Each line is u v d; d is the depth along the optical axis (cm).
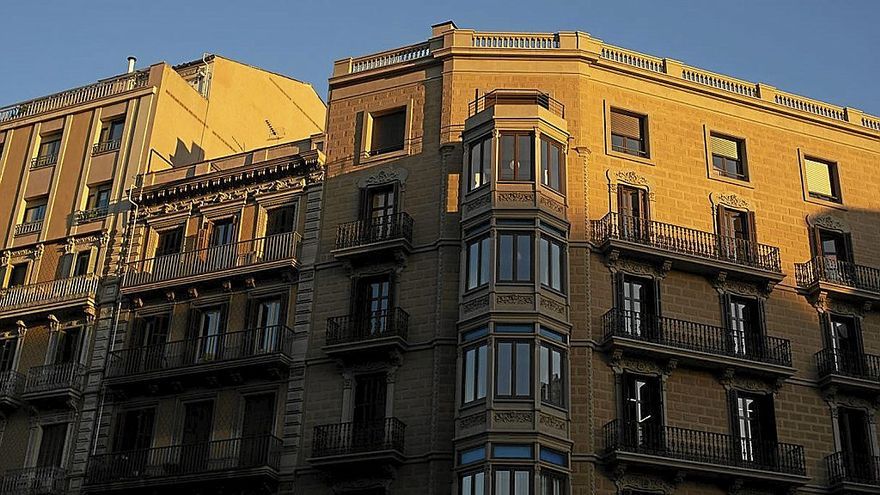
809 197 4481
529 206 3872
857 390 4097
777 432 3938
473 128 4106
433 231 4097
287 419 3981
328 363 4025
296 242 4312
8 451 4400
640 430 3753
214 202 4606
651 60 4519
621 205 4166
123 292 4512
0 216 5062
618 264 4012
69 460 4259
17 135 5269
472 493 3484
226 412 4109
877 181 4644
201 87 5444
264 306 4312
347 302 4106
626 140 4322
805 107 4697
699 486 3744
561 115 4241
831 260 4350
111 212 4794
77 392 4372
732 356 3947
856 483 3869
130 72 5269
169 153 5056
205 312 4412
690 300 4069
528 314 3694
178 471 3994
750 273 4125
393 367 3900
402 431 3762
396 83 4478
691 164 4344
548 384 3644
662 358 3881
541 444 3522
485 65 4369
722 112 4503
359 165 4375
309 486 3822
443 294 3938
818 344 4169
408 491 3659
